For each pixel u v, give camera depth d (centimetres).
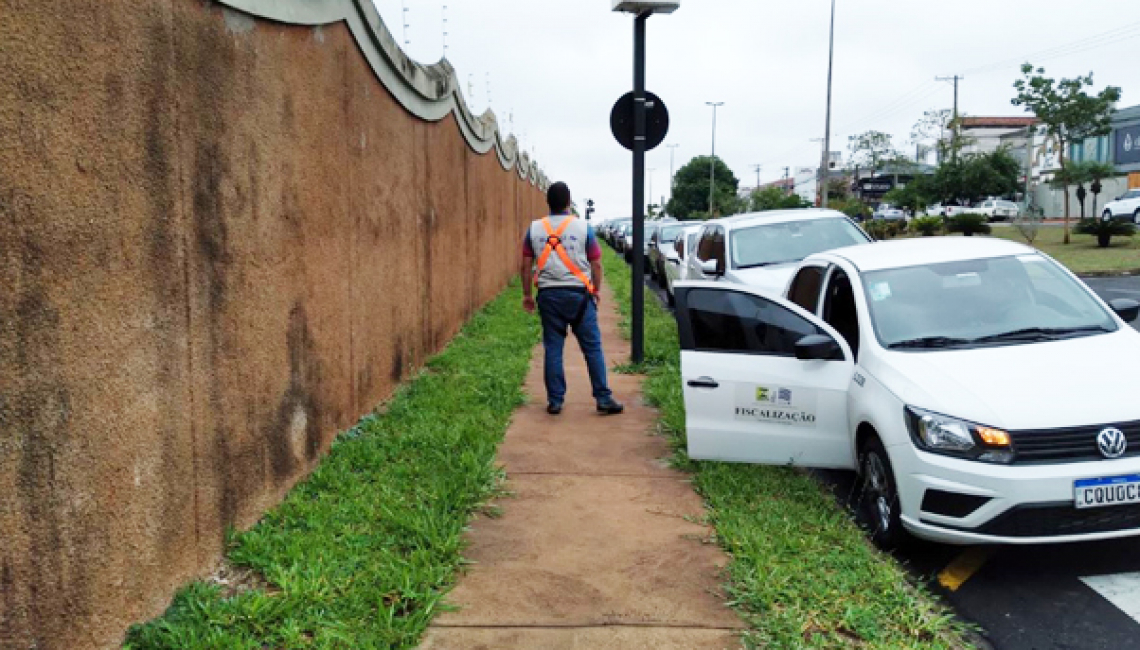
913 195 5472
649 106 987
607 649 374
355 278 669
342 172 633
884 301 580
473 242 1352
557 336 775
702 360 592
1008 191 5400
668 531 507
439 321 1030
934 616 406
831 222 1129
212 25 423
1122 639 398
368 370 709
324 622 377
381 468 582
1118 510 434
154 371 369
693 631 390
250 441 469
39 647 297
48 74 301
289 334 526
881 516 504
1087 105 3247
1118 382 467
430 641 379
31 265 293
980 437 443
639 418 768
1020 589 452
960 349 527
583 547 484
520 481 598
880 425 489
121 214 344
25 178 290
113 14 339
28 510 292
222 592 404
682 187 9956
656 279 2358
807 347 550
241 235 456
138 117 356
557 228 762
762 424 578
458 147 1183
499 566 458
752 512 526
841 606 409
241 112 456
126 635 348
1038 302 575
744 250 1094
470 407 753
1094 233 2955
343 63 631
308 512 492
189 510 401
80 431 318
